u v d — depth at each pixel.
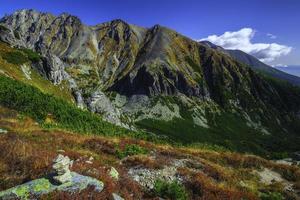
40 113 52.53
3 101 50.97
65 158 15.05
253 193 24.59
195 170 26.80
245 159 34.00
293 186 29.02
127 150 29.42
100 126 65.31
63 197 13.70
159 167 25.19
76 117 63.44
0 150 18.34
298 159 53.09
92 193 14.54
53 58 137.38
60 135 31.17
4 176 15.45
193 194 21.38
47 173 15.78
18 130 31.62
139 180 22.09
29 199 13.44
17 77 97.69
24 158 17.44
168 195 19.33
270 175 31.72
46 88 115.62
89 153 26.59
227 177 26.39
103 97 179.38
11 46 132.00
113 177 18.31
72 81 147.12
